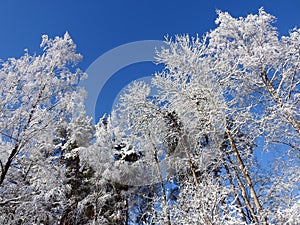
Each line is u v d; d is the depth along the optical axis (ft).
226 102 28.55
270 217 22.61
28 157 24.52
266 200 27.58
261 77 28.94
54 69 26.12
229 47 30.66
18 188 24.36
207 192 22.68
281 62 27.81
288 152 27.50
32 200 23.66
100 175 46.78
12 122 23.09
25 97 24.07
